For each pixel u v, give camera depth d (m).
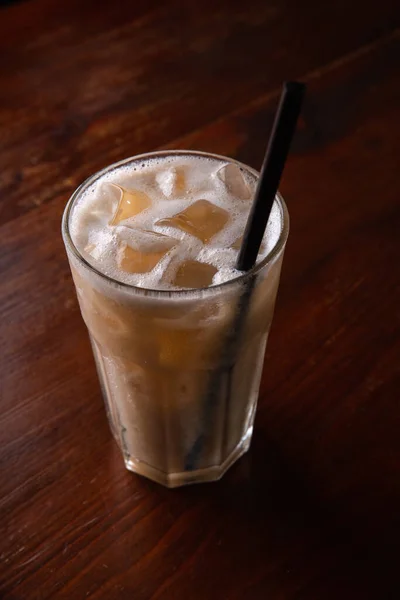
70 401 0.42
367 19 0.69
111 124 0.57
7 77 0.62
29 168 0.54
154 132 0.56
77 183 0.53
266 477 0.40
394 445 0.41
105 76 0.62
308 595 0.36
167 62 0.63
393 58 0.64
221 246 0.35
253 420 0.41
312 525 0.38
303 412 0.42
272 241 0.35
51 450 0.40
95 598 0.35
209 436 0.39
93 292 0.34
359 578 0.36
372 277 0.48
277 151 0.30
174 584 0.36
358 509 0.39
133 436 0.39
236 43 0.66
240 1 0.71
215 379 0.36
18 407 0.42
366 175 0.54
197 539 0.37
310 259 0.49
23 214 0.51
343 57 0.64
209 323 0.33
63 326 0.45
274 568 0.36
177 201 0.37
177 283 0.34
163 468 0.40
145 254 0.34
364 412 0.42
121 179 0.38
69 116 0.58
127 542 0.37
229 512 0.38
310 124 0.58
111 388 0.38
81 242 0.35
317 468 0.40
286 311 0.46
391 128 0.58
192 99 0.59
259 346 0.38
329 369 0.44
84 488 0.39
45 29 0.67
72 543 0.37
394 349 0.45
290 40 0.66
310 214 0.51
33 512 0.38
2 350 0.44
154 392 0.37
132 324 0.33
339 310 0.46
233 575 0.36
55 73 0.62
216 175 0.38
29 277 0.48
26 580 0.36
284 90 0.29
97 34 0.67
